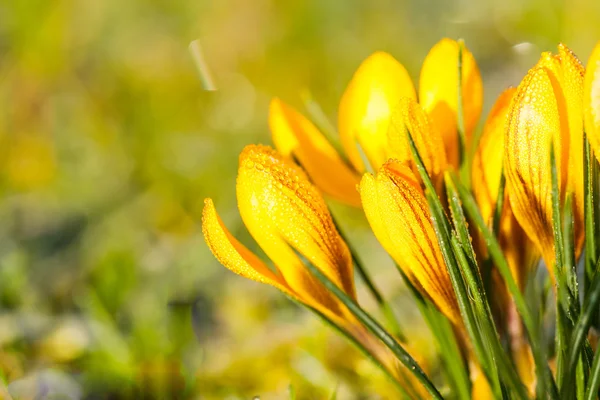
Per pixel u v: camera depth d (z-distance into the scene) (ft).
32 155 2.37
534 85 0.97
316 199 1.00
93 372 1.34
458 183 0.95
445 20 2.84
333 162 1.08
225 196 2.16
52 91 2.61
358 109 1.06
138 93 2.65
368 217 0.99
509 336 1.04
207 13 3.06
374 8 2.96
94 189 2.23
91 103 2.57
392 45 2.79
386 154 1.06
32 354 1.39
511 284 0.94
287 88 2.67
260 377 1.35
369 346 1.06
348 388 1.31
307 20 2.91
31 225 2.07
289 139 1.06
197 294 1.70
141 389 1.32
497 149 1.02
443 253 0.96
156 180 2.23
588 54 2.34
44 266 1.84
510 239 1.03
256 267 1.00
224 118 2.53
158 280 1.71
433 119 1.05
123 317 1.53
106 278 1.61
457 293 0.97
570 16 2.44
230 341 1.50
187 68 2.79
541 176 0.97
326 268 1.01
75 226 2.05
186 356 1.37
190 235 1.95
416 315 1.49
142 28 3.02
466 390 1.03
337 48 2.81
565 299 0.95
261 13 2.99
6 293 1.57
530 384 1.04
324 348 1.36
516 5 2.60
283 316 1.59
